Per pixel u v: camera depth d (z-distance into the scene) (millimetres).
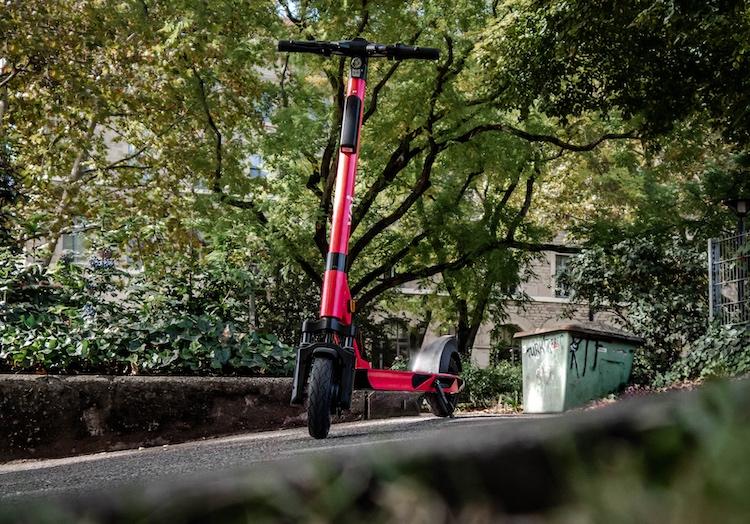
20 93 14047
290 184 14680
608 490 436
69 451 5801
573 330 9609
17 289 6938
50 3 12719
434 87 14734
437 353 6949
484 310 20609
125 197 16188
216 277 7992
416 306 22438
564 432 542
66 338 6422
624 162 17438
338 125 15641
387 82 15586
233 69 14648
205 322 7289
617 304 16281
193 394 6492
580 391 9750
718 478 391
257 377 7195
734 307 10734
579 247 18078
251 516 578
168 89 14500
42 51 12484
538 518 491
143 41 13297
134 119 15586
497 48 12617
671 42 10070
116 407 6066
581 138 18891
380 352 23797
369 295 17672
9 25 12273
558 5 10898
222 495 592
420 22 14039
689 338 14414
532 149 16391
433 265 18516
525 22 11992
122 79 13664
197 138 15688
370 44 5375
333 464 601
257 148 15805
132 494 613
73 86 13016
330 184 15570
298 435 5777
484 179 20031
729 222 15852
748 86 10812
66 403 5824
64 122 14086
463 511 532
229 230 13867
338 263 4977
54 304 7070
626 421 520
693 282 15094
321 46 5375
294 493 580
